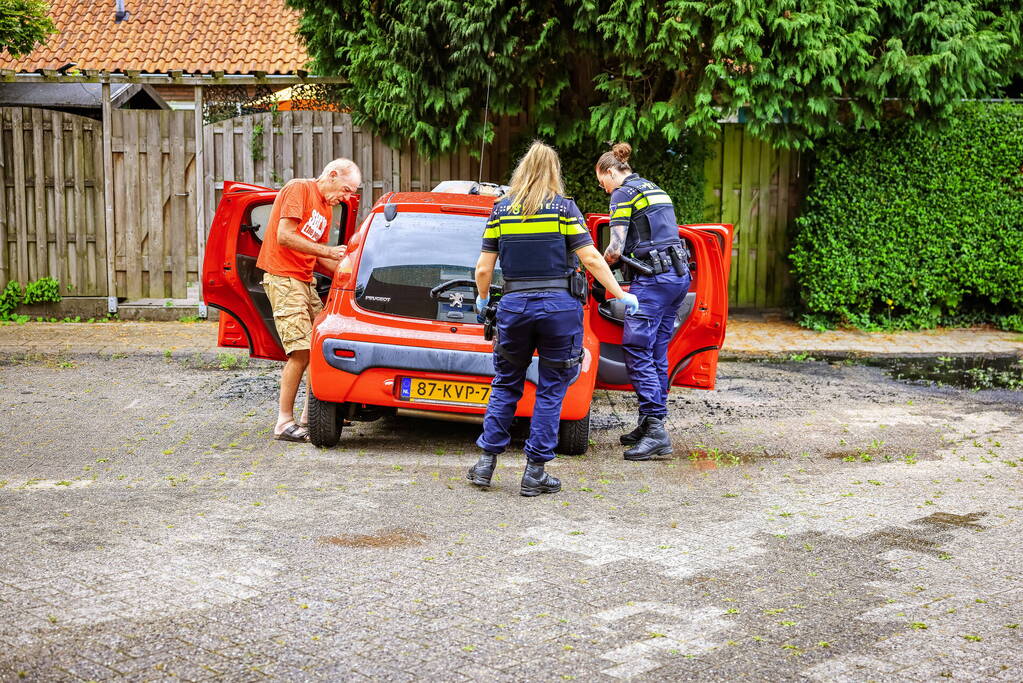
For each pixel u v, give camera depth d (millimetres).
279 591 4059
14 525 4816
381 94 10961
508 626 3775
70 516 4973
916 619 3920
